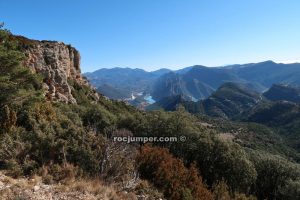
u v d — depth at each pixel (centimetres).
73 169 1062
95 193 942
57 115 1977
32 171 995
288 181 2742
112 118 2684
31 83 2330
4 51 2006
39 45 4341
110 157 1184
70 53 5919
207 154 2233
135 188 1109
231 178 2259
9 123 1391
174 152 2086
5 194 786
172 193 1201
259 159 3197
